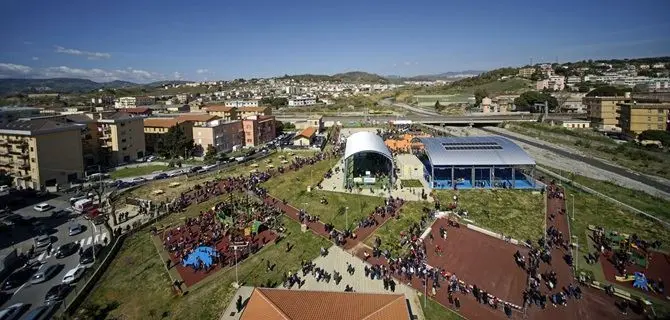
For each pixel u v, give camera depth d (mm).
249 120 158875
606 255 62438
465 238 67750
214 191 95250
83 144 128000
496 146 100625
